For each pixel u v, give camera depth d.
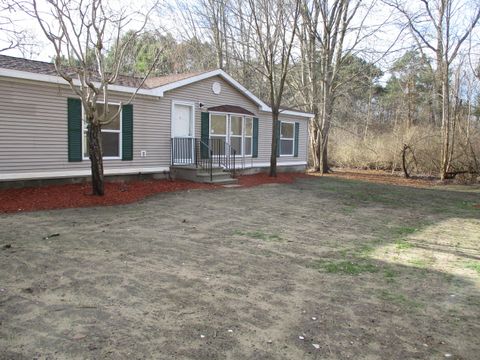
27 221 6.81
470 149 17.75
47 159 10.27
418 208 10.16
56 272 4.40
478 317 3.66
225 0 27.42
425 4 18.12
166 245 5.70
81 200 8.80
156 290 4.01
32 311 3.42
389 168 22.45
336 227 7.46
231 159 15.76
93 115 8.98
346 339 3.16
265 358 2.83
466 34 16.75
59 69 8.21
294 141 19.70
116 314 3.43
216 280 4.38
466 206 10.70
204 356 2.82
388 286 4.41
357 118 30.86
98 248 5.38
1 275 4.25
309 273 4.76
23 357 2.71
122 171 12.05
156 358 2.77
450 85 17.98
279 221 7.79
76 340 2.97
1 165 9.42
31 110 9.86
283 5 15.49
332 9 19.75
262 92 25.31
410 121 27.12
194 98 14.19
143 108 12.54
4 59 10.98
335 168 24.70
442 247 6.22
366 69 21.08
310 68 20.94
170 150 13.55
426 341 3.18
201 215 8.02
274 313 3.59
